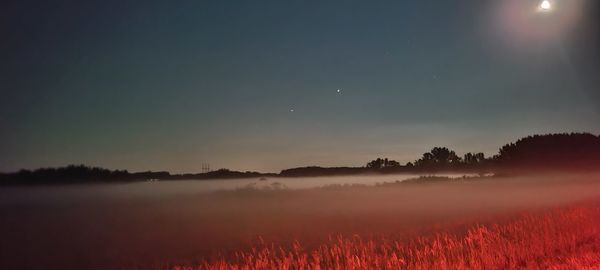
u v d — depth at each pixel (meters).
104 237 20.38
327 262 13.77
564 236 15.10
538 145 73.19
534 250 13.48
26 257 16.27
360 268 12.71
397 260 12.77
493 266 12.05
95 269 14.45
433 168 100.19
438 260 12.27
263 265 13.41
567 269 11.29
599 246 14.13
